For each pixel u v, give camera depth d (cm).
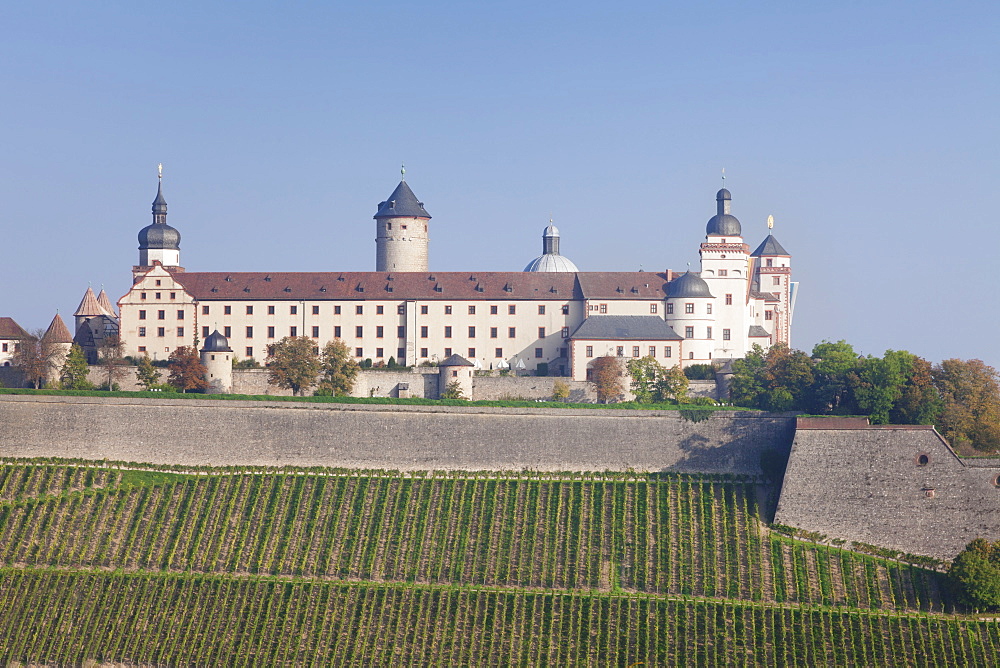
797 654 19888
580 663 19925
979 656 19600
